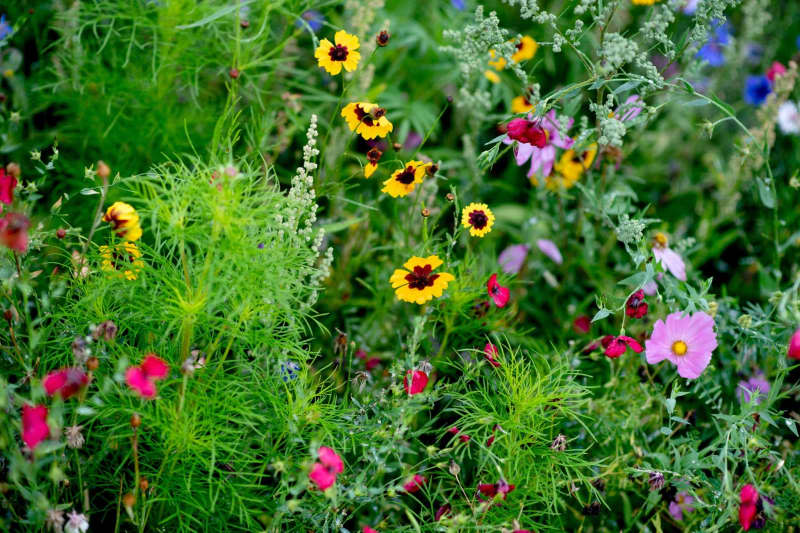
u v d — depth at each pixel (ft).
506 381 4.72
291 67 5.95
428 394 4.63
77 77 5.30
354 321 5.35
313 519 4.45
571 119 5.19
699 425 5.01
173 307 4.30
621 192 5.34
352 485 4.48
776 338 4.92
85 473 4.43
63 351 4.51
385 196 5.68
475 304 5.00
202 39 5.38
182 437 4.28
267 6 5.17
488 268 5.51
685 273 5.16
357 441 4.61
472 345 5.04
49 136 5.46
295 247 4.50
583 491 4.96
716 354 5.22
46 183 5.39
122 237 4.45
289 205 4.52
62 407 4.25
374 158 4.89
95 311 4.42
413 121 6.05
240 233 4.29
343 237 5.66
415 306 5.24
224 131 5.31
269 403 4.51
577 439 4.96
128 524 4.52
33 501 4.18
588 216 5.68
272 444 4.58
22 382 4.35
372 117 4.87
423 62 6.42
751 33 6.36
